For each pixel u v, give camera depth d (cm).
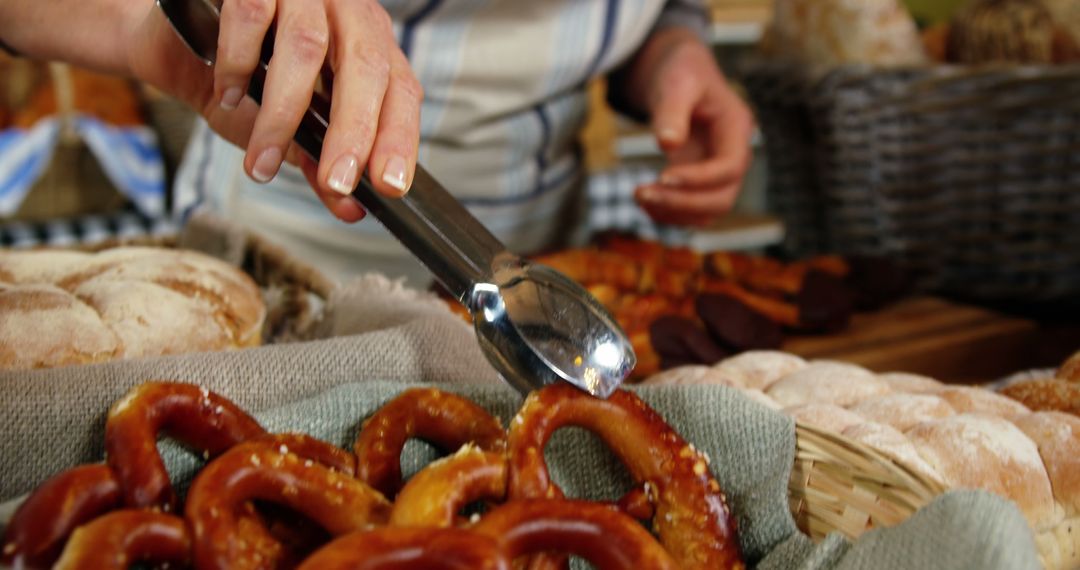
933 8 228
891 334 130
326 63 75
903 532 67
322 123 73
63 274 88
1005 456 77
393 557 60
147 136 212
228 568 63
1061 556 78
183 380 76
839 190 154
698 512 71
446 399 74
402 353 82
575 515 65
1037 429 81
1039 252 141
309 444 70
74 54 88
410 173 70
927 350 124
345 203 82
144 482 65
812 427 74
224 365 78
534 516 65
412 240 71
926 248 149
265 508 68
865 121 146
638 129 260
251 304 91
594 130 217
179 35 73
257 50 71
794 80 155
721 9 248
